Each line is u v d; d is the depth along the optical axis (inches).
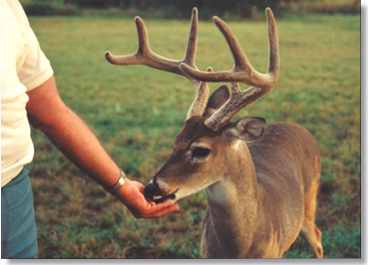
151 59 137.9
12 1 65.1
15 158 65.1
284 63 408.8
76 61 431.8
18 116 63.4
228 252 139.5
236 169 133.6
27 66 68.4
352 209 223.8
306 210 169.2
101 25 514.3
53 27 500.4
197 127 132.6
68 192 237.5
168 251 201.3
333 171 251.9
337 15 493.4
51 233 212.5
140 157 269.0
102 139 290.5
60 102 72.2
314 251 173.9
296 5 511.5
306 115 319.3
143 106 346.9
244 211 135.9
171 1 522.6
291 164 159.3
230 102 131.7
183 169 130.6
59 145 73.0
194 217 217.3
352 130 298.2
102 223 218.2
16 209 67.2
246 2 515.2
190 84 390.0
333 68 398.3
